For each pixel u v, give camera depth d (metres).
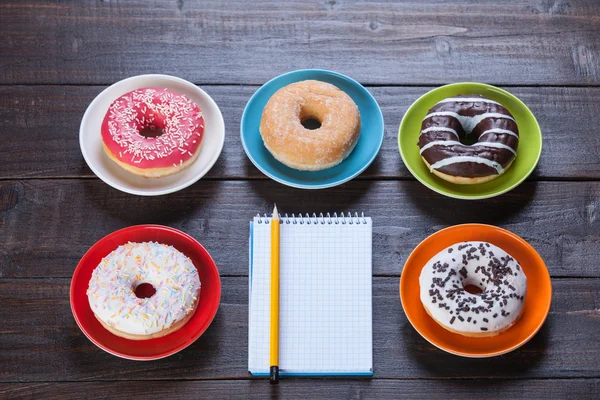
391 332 1.22
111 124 1.28
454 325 1.15
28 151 1.33
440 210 1.29
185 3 1.45
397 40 1.43
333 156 1.26
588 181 1.31
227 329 1.22
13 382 1.18
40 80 1.39
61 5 1.44
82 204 1.29
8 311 1.22
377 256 1.26
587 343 1.20
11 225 1.28
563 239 1.27
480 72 1.40
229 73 1.40
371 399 1.18
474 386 1.18
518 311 1.15
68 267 1.25
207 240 1.27
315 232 1.25
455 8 1.45
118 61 1.41
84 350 1.20
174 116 1.29
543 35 1.43
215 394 1.18
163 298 1.15
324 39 1.43
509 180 1.28
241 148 1.34
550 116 1.37
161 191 1.24
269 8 1.45
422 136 1.28
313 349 1.19
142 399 1.18
